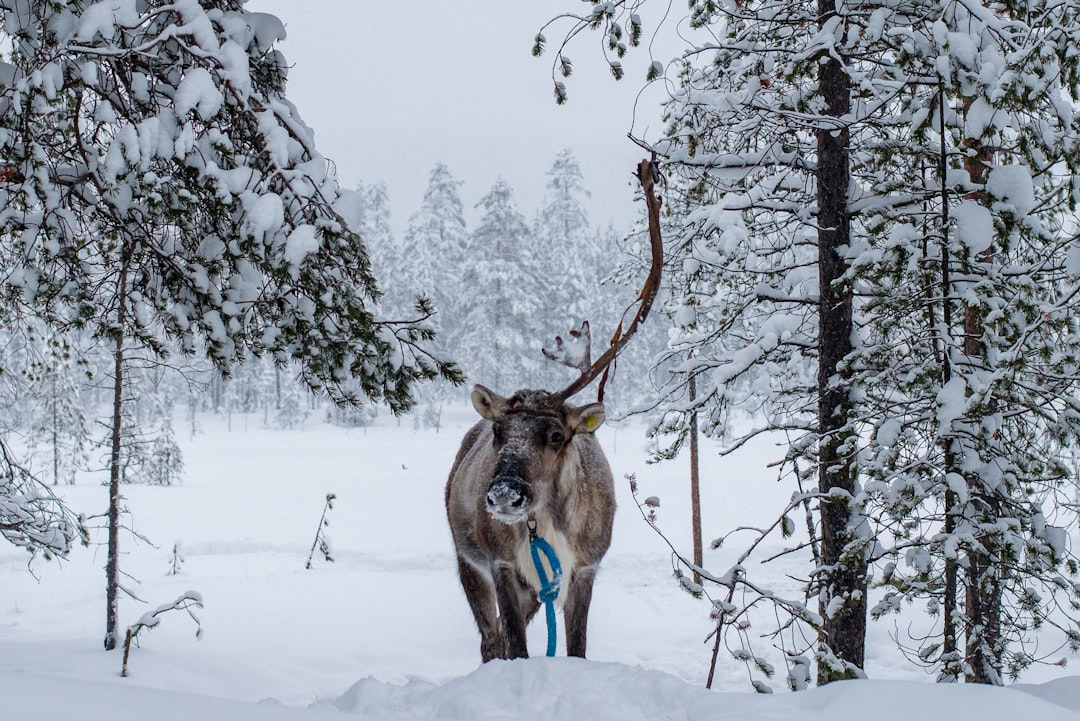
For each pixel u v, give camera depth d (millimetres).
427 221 57438
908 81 5910
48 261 5168
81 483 26141
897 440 5688
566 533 5941
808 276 7742
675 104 7930
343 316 5504
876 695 3508
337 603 11641
